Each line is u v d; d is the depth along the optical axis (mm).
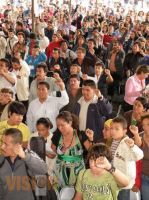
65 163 8742
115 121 8156
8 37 23062
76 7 48062
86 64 15781
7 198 7316
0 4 47250
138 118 9805
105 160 6719
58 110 11266
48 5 48875
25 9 45312
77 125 8891
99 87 15000
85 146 8773
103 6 52125
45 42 23406
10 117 9367
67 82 14008
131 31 28156
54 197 7785
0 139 8055
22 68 14312
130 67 18344
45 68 12984
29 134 9555
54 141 9094
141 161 8461
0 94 10984
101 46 24047
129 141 7871
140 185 8508
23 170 7234
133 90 13367
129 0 54344
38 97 11383
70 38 25156
